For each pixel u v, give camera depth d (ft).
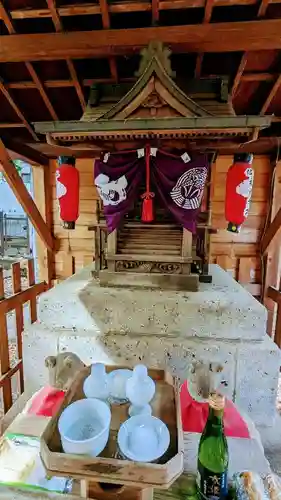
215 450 2.97
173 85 5.96
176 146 6.73
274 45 6.36
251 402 6.19
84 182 12.19
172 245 7.20
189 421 3.97
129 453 2.62
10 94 8.59
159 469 2.47
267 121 5.60
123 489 2.77
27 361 6.75
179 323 6.54
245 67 7.75
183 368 6.23
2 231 28.12
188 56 7.48
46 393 4.35
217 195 11.71
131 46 6.51
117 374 3.62
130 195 6.89
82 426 2.89
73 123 6.01
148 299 6.56
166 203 6.82
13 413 6.49
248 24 6.16
